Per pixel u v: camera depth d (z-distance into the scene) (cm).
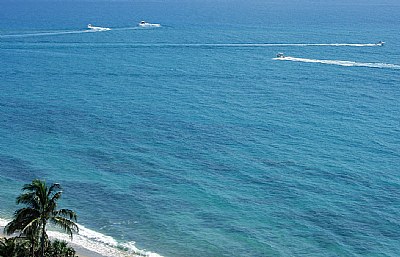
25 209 5078
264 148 10594
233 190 8781
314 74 17262
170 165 9800
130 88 15325
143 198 8488
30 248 5509
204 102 13900
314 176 9294
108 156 10231
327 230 7538
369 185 8938
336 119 12494
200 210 8106
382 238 7338
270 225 7675
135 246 7100
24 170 9575
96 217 7881
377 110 13238
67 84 15725
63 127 11869
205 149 10556
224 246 7138
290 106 13550
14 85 15525
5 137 11244
